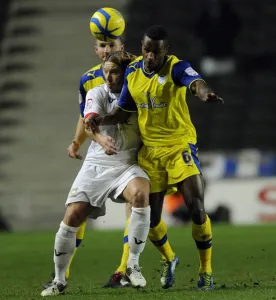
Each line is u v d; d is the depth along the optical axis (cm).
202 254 2164
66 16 9162
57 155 7825
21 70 8800
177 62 2091
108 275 2766
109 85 2195
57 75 8662
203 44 8531
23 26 9181
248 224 5266
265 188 5897
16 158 7894
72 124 8162
